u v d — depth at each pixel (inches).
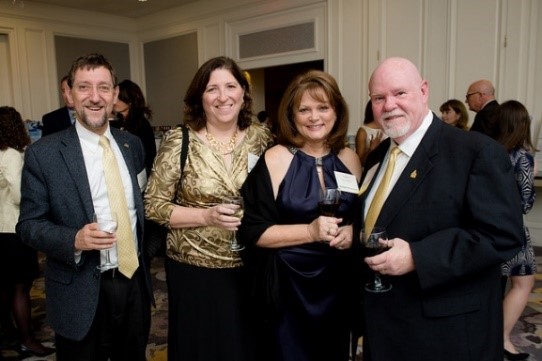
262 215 69.2
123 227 69.4
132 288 72.2
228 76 73.4
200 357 74.0
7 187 109.6
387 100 56.4
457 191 53.7
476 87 165.9
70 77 67.6
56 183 65.3
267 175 70.8
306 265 68.4
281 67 313.9
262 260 69.0
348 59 245.1
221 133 76.4
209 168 72.8
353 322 71.2
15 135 111.7
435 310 54.2
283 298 68.6
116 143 73.8
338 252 69.6
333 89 69.6
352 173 74.2
